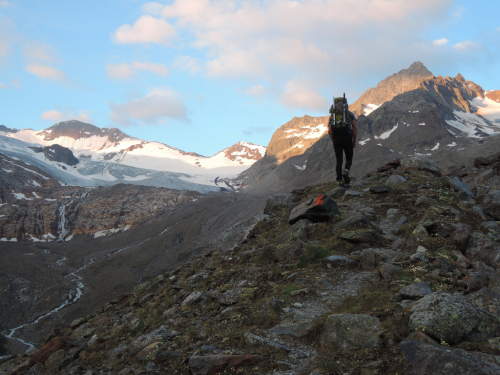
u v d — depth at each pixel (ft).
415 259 20.27
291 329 16.43
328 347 14.38
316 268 22.34
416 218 26.86
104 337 24.18
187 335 18.24
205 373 14.57
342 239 25.09
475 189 34.60
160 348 17.61
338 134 35.83
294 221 30.55
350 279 20.38
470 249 21.08
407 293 16.12
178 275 33.94
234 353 15.26
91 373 18.48
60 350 24.11
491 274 18.11
